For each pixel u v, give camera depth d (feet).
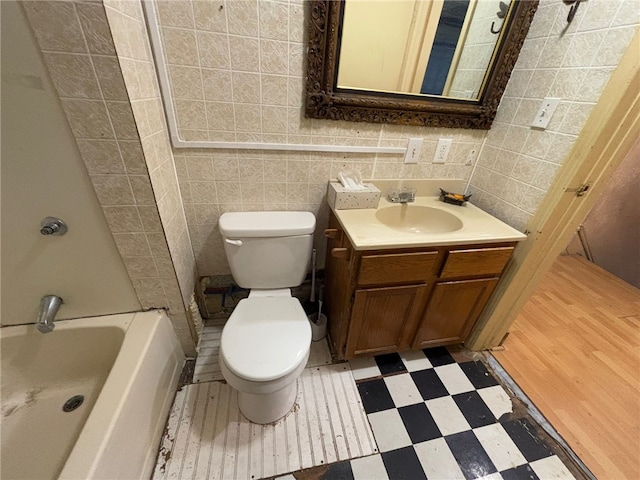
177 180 4.02
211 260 4.88
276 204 4.54
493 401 4.42
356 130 4.14
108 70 2.47
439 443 3.84
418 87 4.05
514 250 4.17
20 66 2.34
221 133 3.80
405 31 3.59
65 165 2.83
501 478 3.54
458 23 3.70
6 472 3.04
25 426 3.42
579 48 3.18
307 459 3.58
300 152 4.16
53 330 3.58
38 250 3.21
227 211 4.44
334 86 3.73
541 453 3.80
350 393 4.39
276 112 3.80
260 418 3.85
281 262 4.34
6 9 2.13
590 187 3.48
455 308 4.43
